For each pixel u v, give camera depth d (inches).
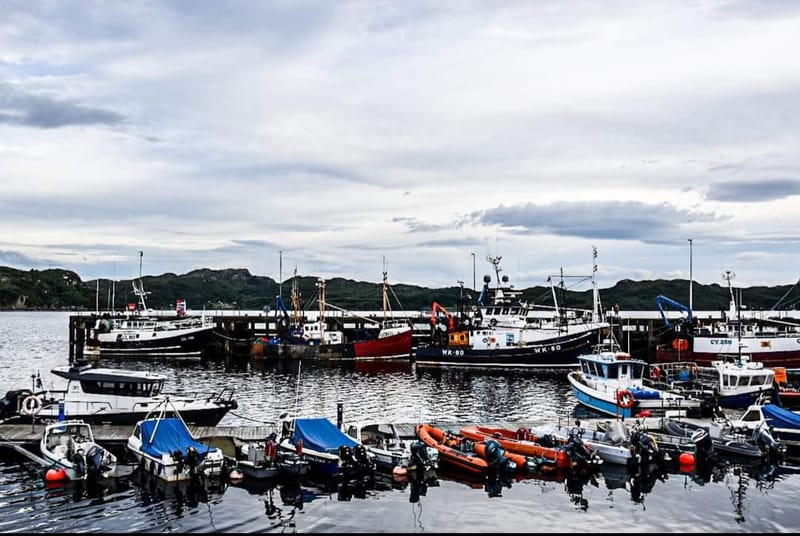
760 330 3139.8
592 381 1982.0
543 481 1266.0
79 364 1738.4
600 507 1115.9
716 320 3742.6
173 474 1204.5
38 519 1041.5
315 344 3516.2
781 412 1497.3
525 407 2102.6
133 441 1316.4
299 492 1182.9
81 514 1064.2
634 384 1923.0
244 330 4106.8
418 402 2198.6
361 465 1259.8
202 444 1306.6
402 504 1127.6
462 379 2810.0
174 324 3976.4
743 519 1061.8
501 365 3176.7
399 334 3518.7
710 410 1695.4
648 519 1061.1
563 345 3127.5
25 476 1254.3
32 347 4515.3
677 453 1384.1
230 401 1667.1
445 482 1254.9
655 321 3742.6
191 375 2893.7
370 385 2605.8
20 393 1644.9
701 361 2859.3
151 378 1605.6
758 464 1379.2
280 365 3307.1
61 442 1349.7
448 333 3415.4
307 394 2357.3
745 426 1470.2
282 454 1278.3
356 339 4072.3
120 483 1211.9
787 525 1035.9
